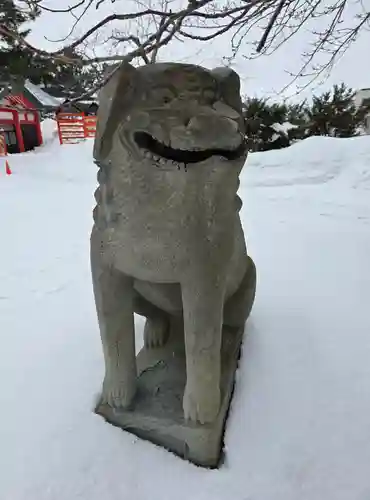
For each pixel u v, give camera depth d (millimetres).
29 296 2701
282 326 2166
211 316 1242
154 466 1398
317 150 6789
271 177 6621
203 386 1320
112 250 1228
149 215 1109
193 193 1070
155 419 1441
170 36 1729
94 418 1562
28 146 15312
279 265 3121
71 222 4703
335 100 10328
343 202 5254
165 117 971
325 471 1392
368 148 6586
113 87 1017
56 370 1836
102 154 1083
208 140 959
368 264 3111
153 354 1761
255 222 4488
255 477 1362
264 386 1717
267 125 9500
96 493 1309
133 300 1516
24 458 1406
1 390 1720
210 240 1158
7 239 4055
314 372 1817
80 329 2207
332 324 2205
